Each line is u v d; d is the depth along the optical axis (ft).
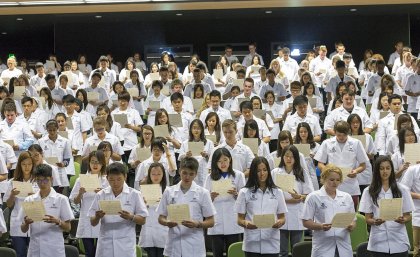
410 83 52.95
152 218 31.73
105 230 28.35
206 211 28.58
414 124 40.68
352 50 82.12
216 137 39.11
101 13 75.10
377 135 42.04
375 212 28.68
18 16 75.20
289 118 42.91
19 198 32.01
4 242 36.86
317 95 52.31
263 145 37.88
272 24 82.89
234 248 30.32
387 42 81.61
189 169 28.48
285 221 31.50
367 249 29.14
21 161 32.19
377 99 47.91
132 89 54.75
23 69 73.67
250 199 28.86
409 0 71.92
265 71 56.13
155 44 83.56
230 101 52.11
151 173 31.89
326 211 27.94
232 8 73.77
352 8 75.87
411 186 31.65
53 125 40.01
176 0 69.62
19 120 43.09
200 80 53.67
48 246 28.86
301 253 30.27
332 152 35.70
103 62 63.16
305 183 32.55
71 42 82.69
